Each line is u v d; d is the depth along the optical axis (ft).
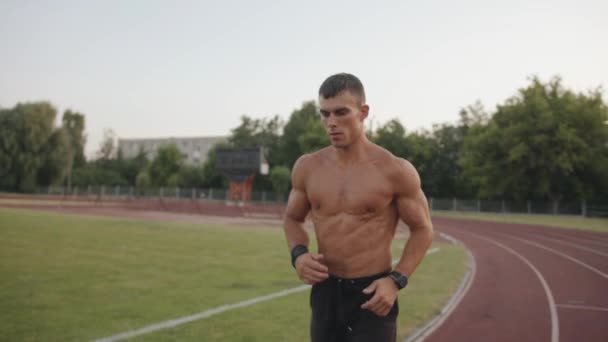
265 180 232.94
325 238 7.52
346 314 7.22
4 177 188.34
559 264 46.32
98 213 100.78
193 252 41.70
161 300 22.93
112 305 21.53
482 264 44.39
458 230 89.45
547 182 148.66
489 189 160.66
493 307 26.68
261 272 32.40
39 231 53.52
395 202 7.47
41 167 196.24
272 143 260.21
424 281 32.37
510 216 142.82
